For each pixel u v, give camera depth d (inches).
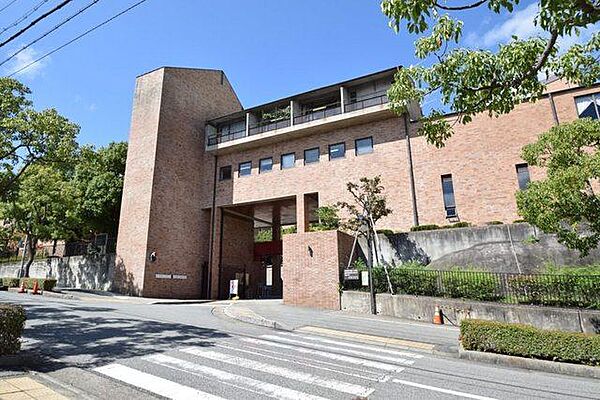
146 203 886.4
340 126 896.9
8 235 1130.7
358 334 402.6
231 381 216.8
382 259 707.4
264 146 1007.0
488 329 323.3
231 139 1047.6
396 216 791.1
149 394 192.7
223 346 307.3
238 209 1112.2
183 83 1045.8
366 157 854.5
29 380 202.2
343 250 669.9
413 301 530.9
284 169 952.9
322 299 626.5
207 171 1071.0
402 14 152.5
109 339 317.7
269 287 1278.3
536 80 190.4
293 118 944.3
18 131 516.4
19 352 247.8
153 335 342.3
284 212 1180.5
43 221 983.6
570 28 146.2
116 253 901.8
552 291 458.3
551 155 378.0
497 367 294.8
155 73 996.6
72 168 610.2
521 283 479.5
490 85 197.5
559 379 266.1
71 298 716.0
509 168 722.2
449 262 599.8
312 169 912.9
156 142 924.6
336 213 770.8
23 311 249.1
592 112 684.1
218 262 1011.9
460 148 771.4
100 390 195.9
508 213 703.1
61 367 232.8
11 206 928.3
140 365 242.4
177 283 914.7
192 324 422.3
